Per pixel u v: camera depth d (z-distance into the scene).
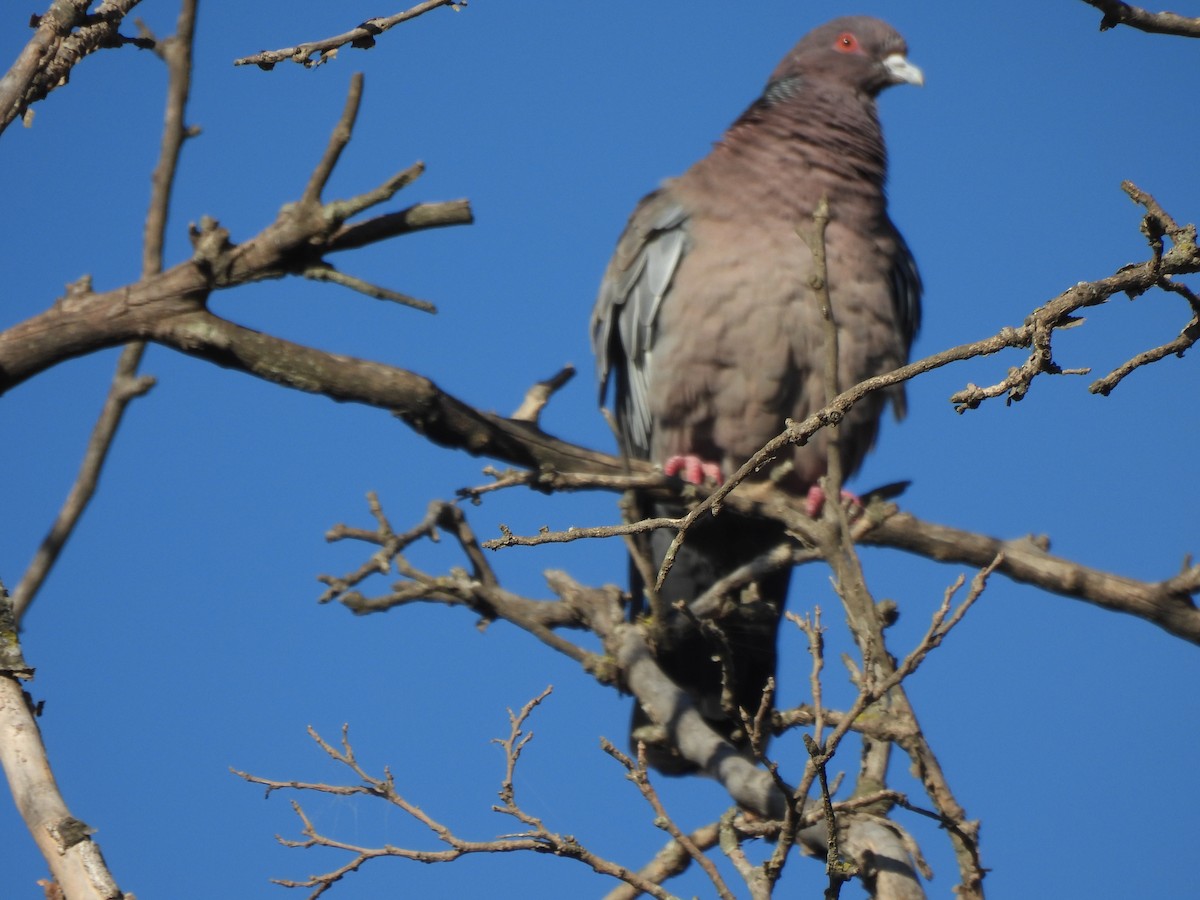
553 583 10.88
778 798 8.38
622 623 10.57
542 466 9.41
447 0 7.70
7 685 6.07
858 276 13.04
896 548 10.12
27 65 7.46
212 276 8.07
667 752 10.83
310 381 8.51
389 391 8.68
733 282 12.89
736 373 13.01
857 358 13.01
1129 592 9.84
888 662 7.27
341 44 7.62
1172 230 6.45
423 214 7.95
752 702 11.70
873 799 6.96
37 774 5.65
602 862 7.64
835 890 6.63
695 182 13.51
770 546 12.67
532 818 7.78
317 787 8.52
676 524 7.13
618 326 14.09
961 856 6.84
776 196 13.12
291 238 7.89
